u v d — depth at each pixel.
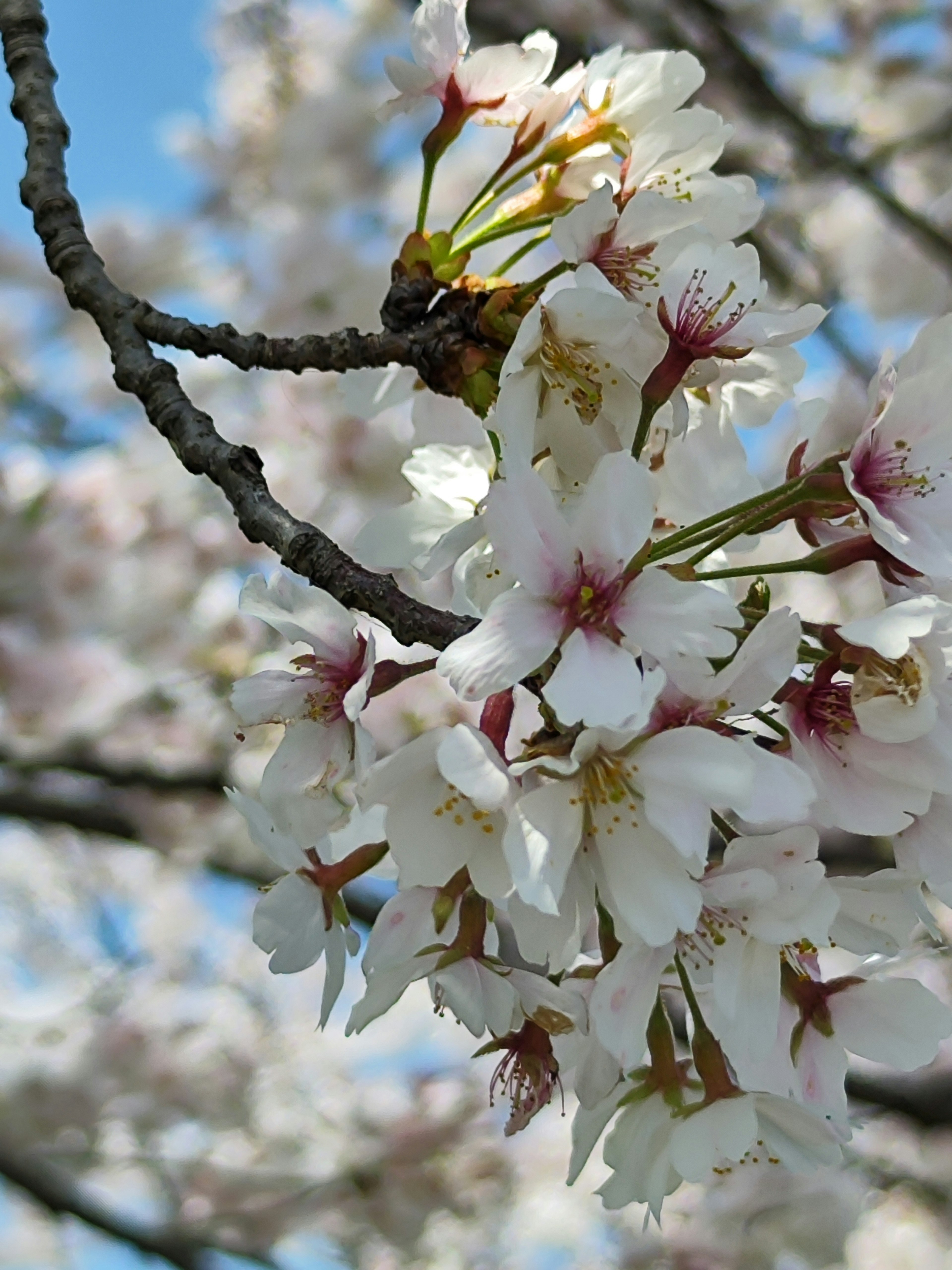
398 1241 1.04
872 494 0.38
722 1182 1.03
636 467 0.36
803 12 1.08
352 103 0.94
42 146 0.44
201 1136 1.09
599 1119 0.38
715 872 0.36
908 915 0.37
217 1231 1.01
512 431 0.37
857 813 0.37
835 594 0.98
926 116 1.04
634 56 0.41
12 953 1.52
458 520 0.41
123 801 0.91
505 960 0.56
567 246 0.38
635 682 0.35
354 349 0.41
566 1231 1.13
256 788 0.84
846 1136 0.38
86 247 0.43
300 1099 1.14
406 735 0.81
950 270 0.93
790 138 0.91
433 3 0.41
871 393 0.38
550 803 0.36
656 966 0.36
